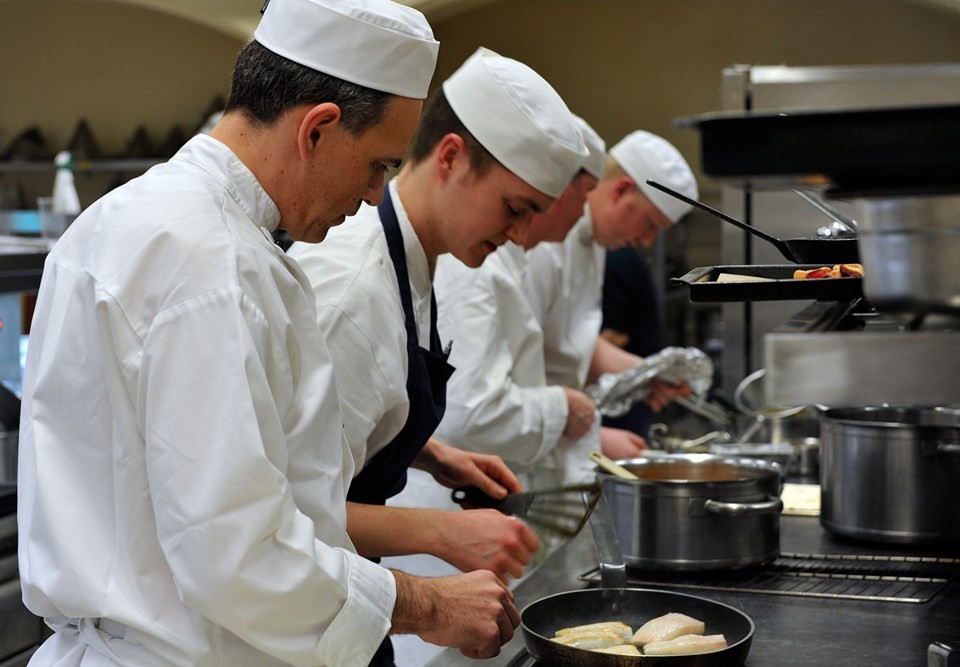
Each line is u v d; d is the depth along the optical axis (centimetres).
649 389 323
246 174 140
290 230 147
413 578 146
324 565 131
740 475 216
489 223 193
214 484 122
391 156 146
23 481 139
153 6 640
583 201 271
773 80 330
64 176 473
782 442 319
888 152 102
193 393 124
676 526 192
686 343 604
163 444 124
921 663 150
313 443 140
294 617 128
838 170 104
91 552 132
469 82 192
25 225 414
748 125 105
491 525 172
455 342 256
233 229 133
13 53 724
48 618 148
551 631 164
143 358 126
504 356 261
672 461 222
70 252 137
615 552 177
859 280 150
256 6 632
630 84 661
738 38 645
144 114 710
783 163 105
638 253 409
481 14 672
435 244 194
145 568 131
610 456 306
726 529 191
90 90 716
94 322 130
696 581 191
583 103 668
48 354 135
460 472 203
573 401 276
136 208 132
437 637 146
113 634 137
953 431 201
